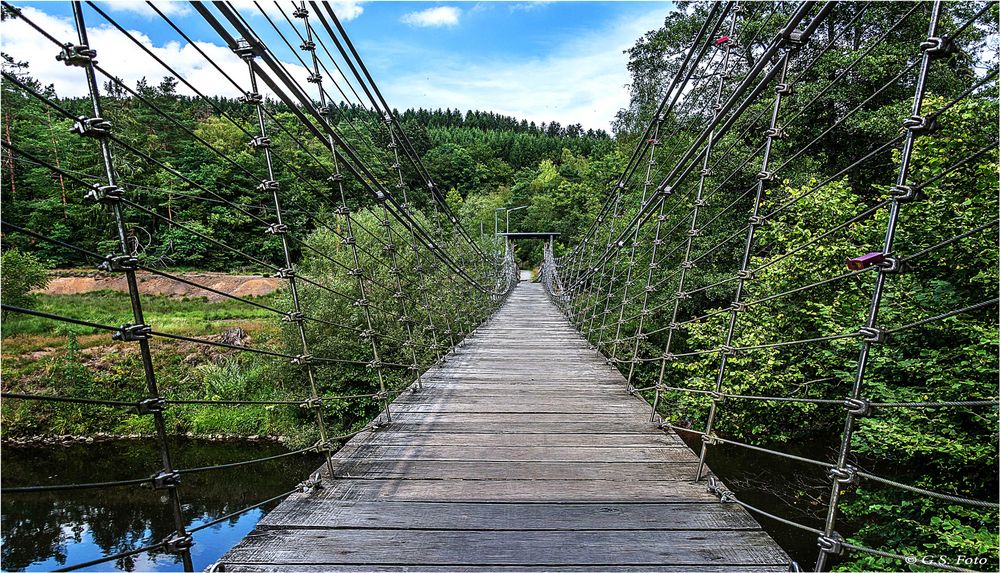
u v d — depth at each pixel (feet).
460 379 11.55
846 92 25.21
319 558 4.40
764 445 21.61
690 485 5.92
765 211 22.98
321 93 6.62
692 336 23.02
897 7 25.41
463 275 19.56
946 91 24.54
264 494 23.40
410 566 4.31
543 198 112.98
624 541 4.71
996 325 12.12
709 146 7.20
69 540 19.34
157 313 50.26
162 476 3.38
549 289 48.75
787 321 18.81
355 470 6.29
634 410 9.00
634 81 46.52
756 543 4.68
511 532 4.85
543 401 9.59
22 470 27.12
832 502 3.72
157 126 61.00
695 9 37.50
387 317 31.12
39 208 52.65
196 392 34.86
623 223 39.55
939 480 12.84
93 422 32.30
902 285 13.94
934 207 13.14
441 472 6.25
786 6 26.25
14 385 34.06
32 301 47.91
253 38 4.68
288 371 31.37
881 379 14.17
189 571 3.55
